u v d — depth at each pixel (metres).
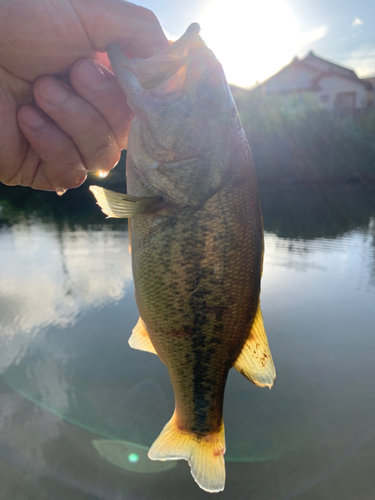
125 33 0.16
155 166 0.18
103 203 0.17
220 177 0.18
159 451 0.21
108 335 0.57
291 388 0.45
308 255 0.89
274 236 1.10
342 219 1.38
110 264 0.88
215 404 0.21
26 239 1.14
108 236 1.16
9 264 0.90
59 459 0.38
